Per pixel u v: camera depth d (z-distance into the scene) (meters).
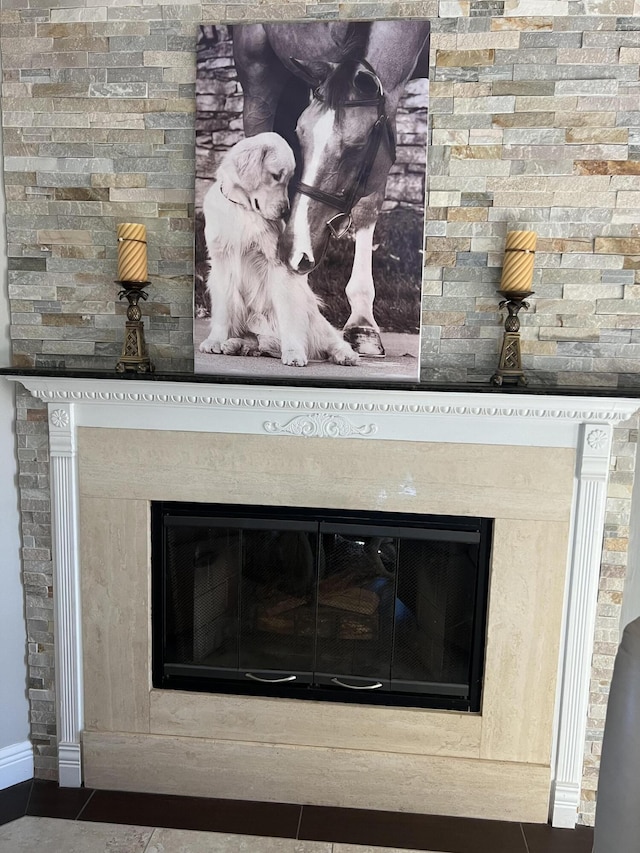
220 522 1.94
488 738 1.93
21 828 1.87
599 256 1.75
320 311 1.81
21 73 1.84
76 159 1.86
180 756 2.02
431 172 1.76
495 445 1.81
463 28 1.71
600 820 1.13
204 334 1.85
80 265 1.90
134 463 1.91
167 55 1.79
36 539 2.00
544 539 1.83
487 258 1.78
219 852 1.79
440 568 1.93
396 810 1.97
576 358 1.80
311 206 1.78
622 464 1.81
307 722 1.97
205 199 1.81
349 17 1.73
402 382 1.77
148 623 1.98
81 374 1.78
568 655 1.87
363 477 1.86
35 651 2.05
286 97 1.75
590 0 1.67
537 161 1.73
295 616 1.99
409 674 1.97
